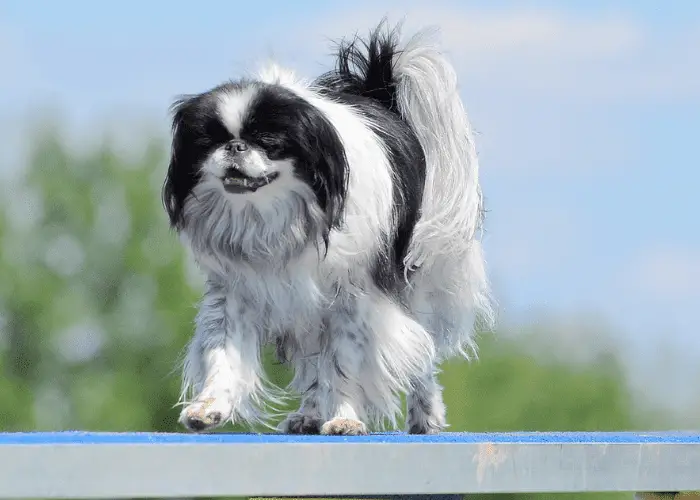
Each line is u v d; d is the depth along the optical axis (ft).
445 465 29.81
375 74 43.06
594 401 167.43
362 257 37.50
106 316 163.43
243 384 37.73
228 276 37.81
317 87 41.11
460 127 42.34
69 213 165.27
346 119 38.24
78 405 159.33
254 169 35.06
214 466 28.19
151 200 167.53
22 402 159.12
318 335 38.96
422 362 39.17
